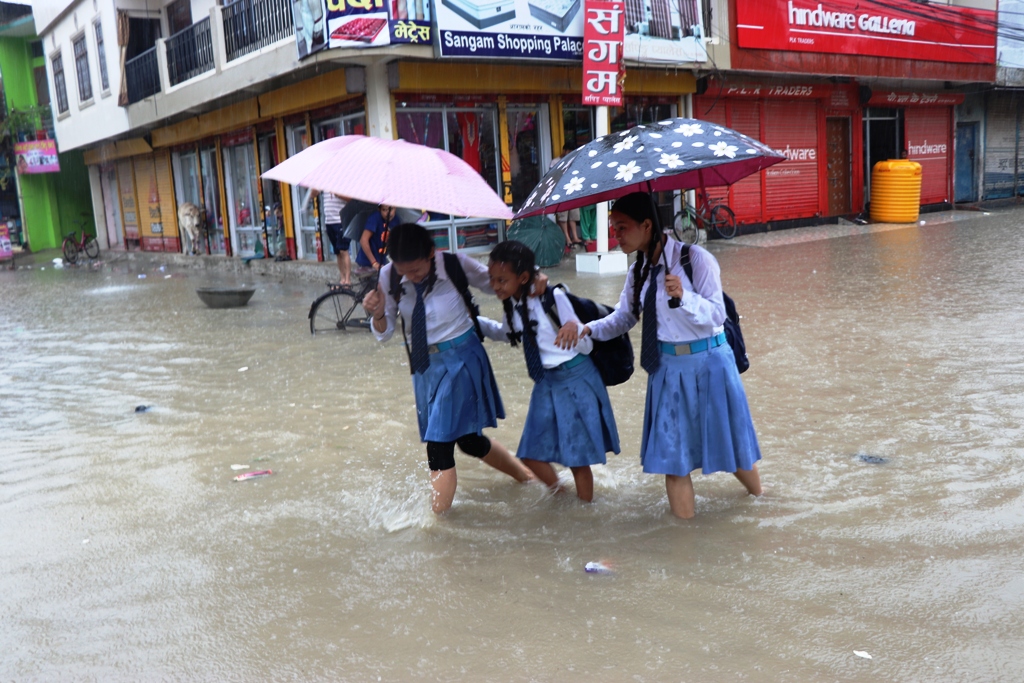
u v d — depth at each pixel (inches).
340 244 439.5
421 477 171.5
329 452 191.5
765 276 445.4
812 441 180.5
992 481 151.5
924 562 122.0
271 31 528.7
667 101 644.7
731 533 136.3
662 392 140.0
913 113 823.1
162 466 186.9
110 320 435.5
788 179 724.0
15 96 1026.7
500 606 116.3
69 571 134.1
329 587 124.6
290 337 349.4
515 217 134.5
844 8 681.6
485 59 495.5
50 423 231.0
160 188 853.8
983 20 796.6
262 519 152.7
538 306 145.5
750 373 242.5
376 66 491.5
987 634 102.5
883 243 576.1
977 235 595.2
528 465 157.9
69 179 1063.0
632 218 135.3
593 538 137.9
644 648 103.6
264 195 665.0
